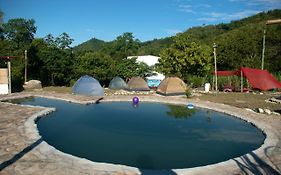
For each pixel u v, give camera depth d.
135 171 7.27
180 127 13.86
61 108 18.70
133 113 17.59
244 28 70.94
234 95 28.28
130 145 10.73
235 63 55.59
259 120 14.95
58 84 43.97
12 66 36.75
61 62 41.69
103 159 9.09
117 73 47.44
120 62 50.00
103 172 7.14
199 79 37.94
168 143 11.11
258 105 21.20
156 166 8.57
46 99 22.78
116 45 93.00
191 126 14.16
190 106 19.92
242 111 17.89
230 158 9.38
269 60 51.97
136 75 47.53
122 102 22.19
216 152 10.04
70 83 40.31
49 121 14.59
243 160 8.38
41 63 40.97
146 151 10.04
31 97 23.78
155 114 17.41
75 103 20.97
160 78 49.22
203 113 17.94
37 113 15.15
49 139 11.30
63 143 10.80
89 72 43.97
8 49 41.88
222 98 25.52
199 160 9.14
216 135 12.41
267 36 56.34
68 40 45.25
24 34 61.75
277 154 9.01
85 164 7.65
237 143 11.16
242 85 32.09
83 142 10.99
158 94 27.97
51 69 41.03
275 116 16.20
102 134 12.28
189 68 39.75
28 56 39.59
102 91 25.72
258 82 27.67
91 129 13.11
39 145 9.18
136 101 21.83
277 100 22.81
